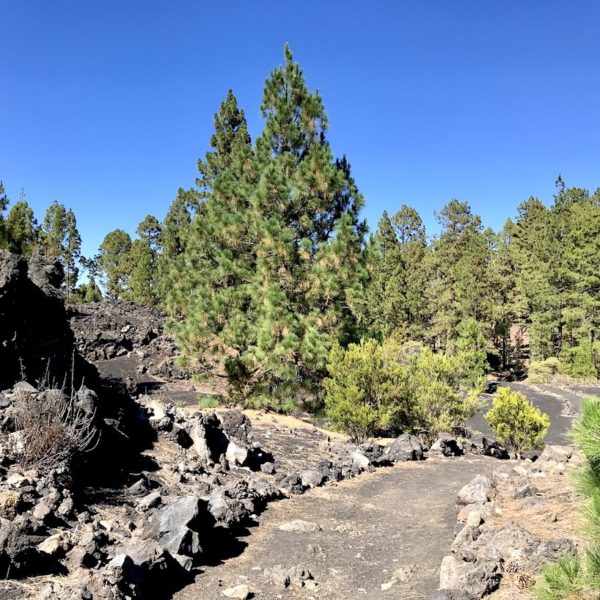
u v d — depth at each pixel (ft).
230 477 30.37
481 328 159.02
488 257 198.70
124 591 14.67
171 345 111.24
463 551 17.34
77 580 14.92
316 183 60.90
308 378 58.95
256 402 60.18
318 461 39.32
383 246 211.20
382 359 50.19
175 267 79.30
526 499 22.63
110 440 26.73
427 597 15.84
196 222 75.82
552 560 15.57
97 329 111.55
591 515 10.65
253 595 16.88
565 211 208.85
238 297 62.59
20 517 17.13
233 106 106.93
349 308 61.16
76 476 22.58
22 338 28.60
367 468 38.45
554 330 164.96
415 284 181.68
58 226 218.79
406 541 22.65
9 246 115.44
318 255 58.65
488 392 118.83
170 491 25.17
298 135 67.05
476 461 44.50
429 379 55.52
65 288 218.59
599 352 142.20
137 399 41.88
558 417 90.58
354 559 20.62
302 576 18.37
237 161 70.03
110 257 248.52
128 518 20.85
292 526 24.29
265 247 58.34
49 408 22.54
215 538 21.85
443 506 28.09
